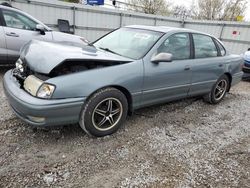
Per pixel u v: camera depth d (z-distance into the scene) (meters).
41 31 5.53
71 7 11.45
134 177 2.37
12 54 5.32
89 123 2.83
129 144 2.95
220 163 2.75
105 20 13.06
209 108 4.58
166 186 2.29
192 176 2.47
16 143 2.72
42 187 2.12
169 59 3.21
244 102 5.23
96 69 2.80
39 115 2.45
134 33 3.82
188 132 3.45
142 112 3.99
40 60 2.65
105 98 2.88
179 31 3.81
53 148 2.70
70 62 2.64
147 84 3.27
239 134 3.56
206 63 4.18
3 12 5.13
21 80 2.88
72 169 2.39
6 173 2.23
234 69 4.92
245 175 2.57
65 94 2.53
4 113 3.43
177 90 3.81
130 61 3.10
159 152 2.84
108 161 2.58
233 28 14.26
